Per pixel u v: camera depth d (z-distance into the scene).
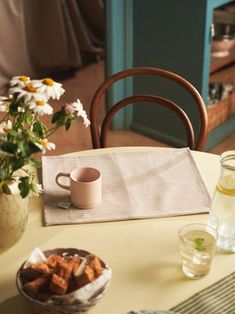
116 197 1.13
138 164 1.24
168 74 1.43
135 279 0.92
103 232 1.03
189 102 2.38
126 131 2.70
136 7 2.39
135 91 2.58
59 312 0.80
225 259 0.96
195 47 2.27
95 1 3.35
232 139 2.65
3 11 2.87
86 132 2.66
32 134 0.87
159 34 2.36
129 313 0.81
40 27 3.08
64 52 3.20
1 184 0.91
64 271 0.83
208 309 0.85
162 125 2.56
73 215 1.07
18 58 3.05
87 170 1.11
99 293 0.82
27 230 1.03
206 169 1.23
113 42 2.45
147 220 1.07
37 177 1.20
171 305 0.86
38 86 0.88
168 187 1.16
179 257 0.97
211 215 1.01
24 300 0.86
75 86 3.14
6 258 0.96
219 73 2.64
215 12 2.51
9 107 0.88
